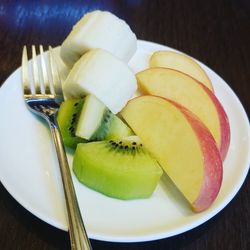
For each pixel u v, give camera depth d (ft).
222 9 1.34
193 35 1.20
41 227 0.63
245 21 1.30
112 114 0.75
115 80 0.78
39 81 0.83
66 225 0.57
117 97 0.78
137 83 0.86
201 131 0.69
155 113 0.75
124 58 0.89
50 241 0.61
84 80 0.76
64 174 0.63
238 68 1.10
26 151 0.69
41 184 0.64
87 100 0.74
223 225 0.68
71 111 0.75
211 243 0.65
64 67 0.91
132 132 0.77
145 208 0.64
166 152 0.70
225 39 1.21
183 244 0.64
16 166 0.66
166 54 0.94
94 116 0.73
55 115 0.76
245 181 0.77
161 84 0.84
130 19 1.23
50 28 1.14
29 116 0.76
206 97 0.80
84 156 0.65
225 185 0.68
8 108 0.77
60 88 0.82
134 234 0.57
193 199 0.62
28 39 1.08
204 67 0.96
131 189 0.64
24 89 0.80
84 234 0.54
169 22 1.24
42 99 0.79
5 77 0.93
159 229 0.59
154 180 0.64
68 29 1.15
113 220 0.61
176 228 0.59
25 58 0.87
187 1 1.35
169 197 0.66
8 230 0.62
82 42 0.83
